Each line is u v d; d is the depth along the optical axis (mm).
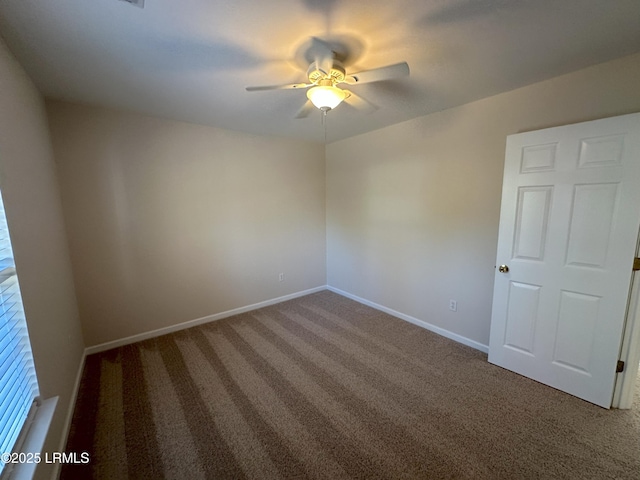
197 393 2074
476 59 1721
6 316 1199
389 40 1507
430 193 2898
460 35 1464
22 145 1572
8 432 1094
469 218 2596
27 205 1528
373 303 3752
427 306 3070
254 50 1586
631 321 1771
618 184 1723
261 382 2195
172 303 3098
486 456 1524
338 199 4109
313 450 1583
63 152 2400
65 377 1845
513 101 2205
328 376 2260
